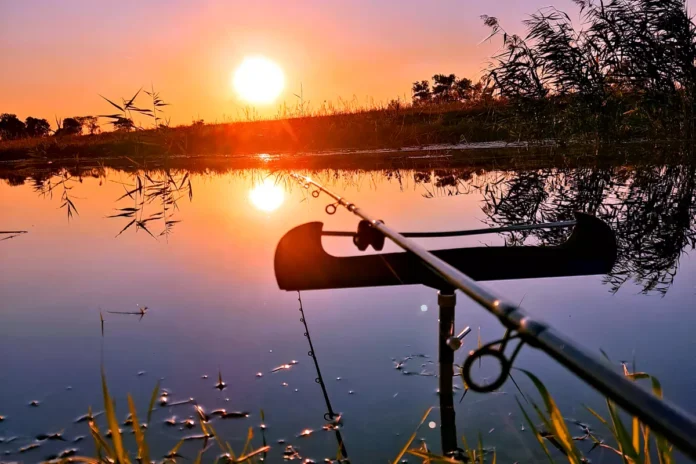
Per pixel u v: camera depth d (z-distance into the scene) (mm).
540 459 1736
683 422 425
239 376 2365
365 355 2516
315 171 10258
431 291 3383
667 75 8836
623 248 4137
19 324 3027
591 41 9234
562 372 2275
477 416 1996
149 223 5926
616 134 9727
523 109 10258
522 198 6430
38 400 2219
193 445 1896
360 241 2055
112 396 2234
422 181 8227
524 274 2062
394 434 1915
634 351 2330
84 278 3879
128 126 9602
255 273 3854
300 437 1920
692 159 8414
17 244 5074
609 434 1831
